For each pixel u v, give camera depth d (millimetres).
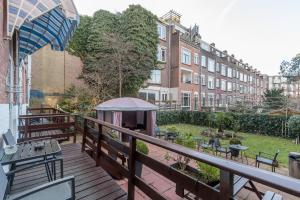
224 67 29312
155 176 4566
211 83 25922
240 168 1080
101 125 3695
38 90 13203
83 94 13344
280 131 11969
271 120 12414
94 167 3678
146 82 17156
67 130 6160
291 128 10805
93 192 2742
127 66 14656
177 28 23016
